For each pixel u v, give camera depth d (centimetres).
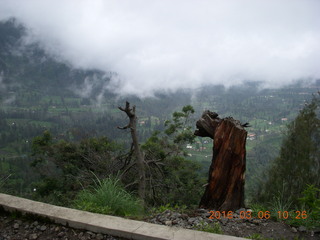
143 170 1030
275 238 321
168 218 365
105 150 1397
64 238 288
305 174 1009
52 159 1401
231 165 443
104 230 288
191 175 1443
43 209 325
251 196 969
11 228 307
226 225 359
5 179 510
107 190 398
